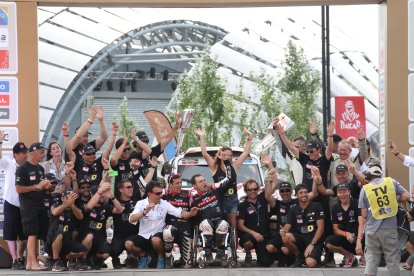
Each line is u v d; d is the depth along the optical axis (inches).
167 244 522.0
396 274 472.4
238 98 1589.6
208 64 1552.7
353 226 526.9
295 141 568.4
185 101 1523.1
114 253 531.5
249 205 542.6
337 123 778.8
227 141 1499.8
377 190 474.0
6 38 555.8
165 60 2423.7
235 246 525.3
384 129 565.6
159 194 527.2
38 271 508.4
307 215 528.4
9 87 555.8
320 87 1590.8
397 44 560.1
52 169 557.6
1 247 542.6
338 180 529.3
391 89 560.1
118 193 556.1
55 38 2110.0
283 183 542.9
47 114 2079.2
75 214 514.6
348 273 501.7
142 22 2233.0
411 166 528.1
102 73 2316.7
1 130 551.2
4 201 533.6
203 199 528.7
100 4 562.3
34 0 555.8
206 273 497.7
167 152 773.3
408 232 501.0
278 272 502.0
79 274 493.4
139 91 2593.5
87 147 542.3
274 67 2129.7
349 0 563.5
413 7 560.7
